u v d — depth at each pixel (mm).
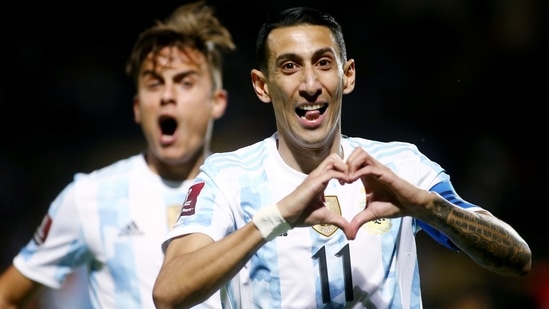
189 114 22609
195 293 13328
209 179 15094
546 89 49000
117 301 21531
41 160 50344
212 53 23234
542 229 43562
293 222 13102
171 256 14188
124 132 51062
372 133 49094
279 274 14711
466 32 50875
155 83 22688
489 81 49562
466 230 13594
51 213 21984
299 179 15234
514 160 46500
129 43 53344
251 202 15023
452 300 37500
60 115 51375
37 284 21953
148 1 53438
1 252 45375
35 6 53500
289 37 14586
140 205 22062
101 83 52312
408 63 50688
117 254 21625
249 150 15734
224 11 51344
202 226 14383
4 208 47719
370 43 51125
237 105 48812
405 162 15500
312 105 14570
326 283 14750
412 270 15320
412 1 51562
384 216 13297
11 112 51375
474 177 46500
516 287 36469
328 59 14625
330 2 51719
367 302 14844
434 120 49312
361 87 50312
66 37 53188
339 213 15109
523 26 50312
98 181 22203
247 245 13125
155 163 22609
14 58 52625
